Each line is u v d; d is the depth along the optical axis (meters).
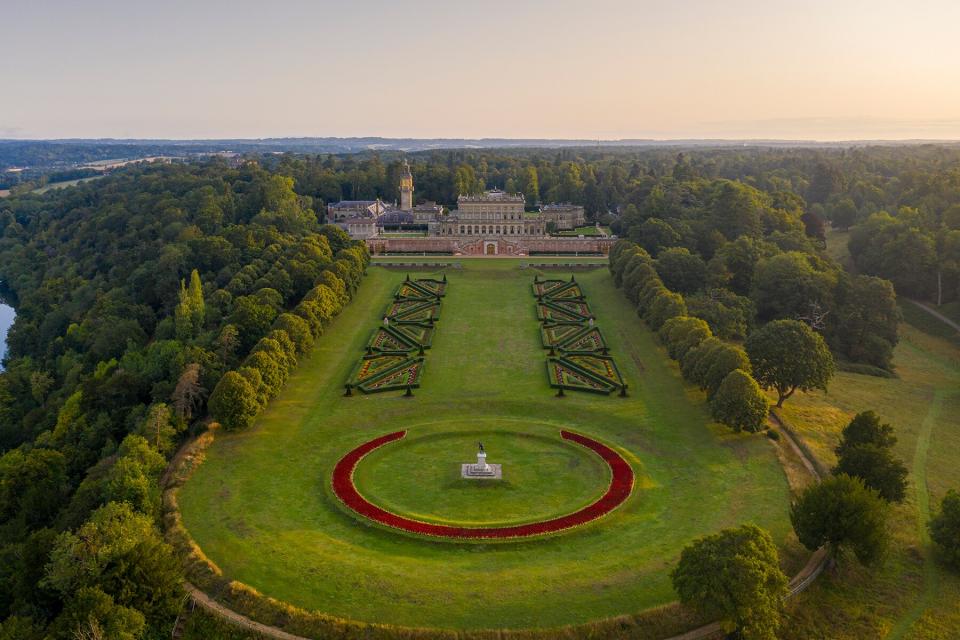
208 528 96.75
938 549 90.44
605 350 172.12
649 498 106.75
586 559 89.69
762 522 97.06
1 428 161.25
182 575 84.19
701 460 118.31
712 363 137.62
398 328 188.38
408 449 124.12
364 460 118.81
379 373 157.38
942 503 90.75
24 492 115.19
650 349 175.12
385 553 91.56
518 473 115.06
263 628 78.25
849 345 183.25
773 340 136.88
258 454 120.69
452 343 181.38
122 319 194.25
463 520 99.88
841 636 78.56
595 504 102.94
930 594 84.00
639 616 78.38
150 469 108.38
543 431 129.88
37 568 84.75
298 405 142.25
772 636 74.19
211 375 139.12
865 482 96.25
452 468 117.06
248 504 103.94
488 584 84.06
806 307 193.38
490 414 140.62
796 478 109.75
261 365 139.62
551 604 80.44
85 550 80.44
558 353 172.75
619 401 145.25
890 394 153.50
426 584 84.06
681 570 77.69
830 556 87.50
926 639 77.50
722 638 76.88
